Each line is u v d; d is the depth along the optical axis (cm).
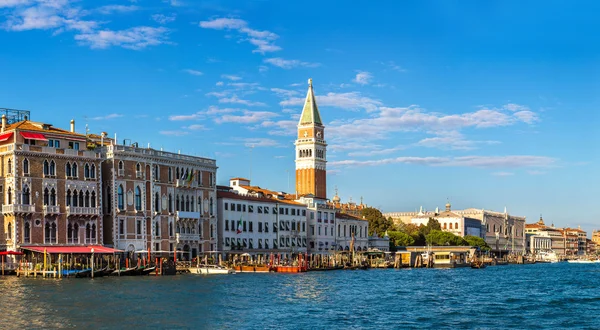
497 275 13588
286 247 15750
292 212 16088
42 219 10644
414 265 17225
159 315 6153
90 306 6581
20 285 8438
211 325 5741
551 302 7912
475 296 8512
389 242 19862
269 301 7338
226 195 14138
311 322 5997
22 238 10406
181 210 12938
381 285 9944
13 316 5959
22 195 10425
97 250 10650
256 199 14988
